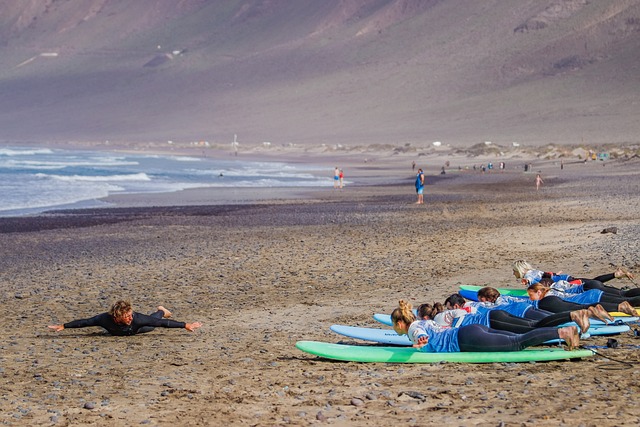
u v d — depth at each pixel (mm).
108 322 13195
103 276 20875
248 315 15008
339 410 8172
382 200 51250
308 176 91312
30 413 8492
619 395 8148
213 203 50062
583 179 71938
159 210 44406
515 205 42156
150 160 149000
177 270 21469
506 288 16391
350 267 20922
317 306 15656
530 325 10273
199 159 160875
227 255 24250
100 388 9594
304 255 23703
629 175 74875
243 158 171000
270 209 44094
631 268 17969
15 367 11000
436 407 8047
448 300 11125
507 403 8047
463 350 10352
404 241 26422
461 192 59781
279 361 10891
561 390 8445
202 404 8641
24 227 35188
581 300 12391
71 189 62438
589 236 24516
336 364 10492
